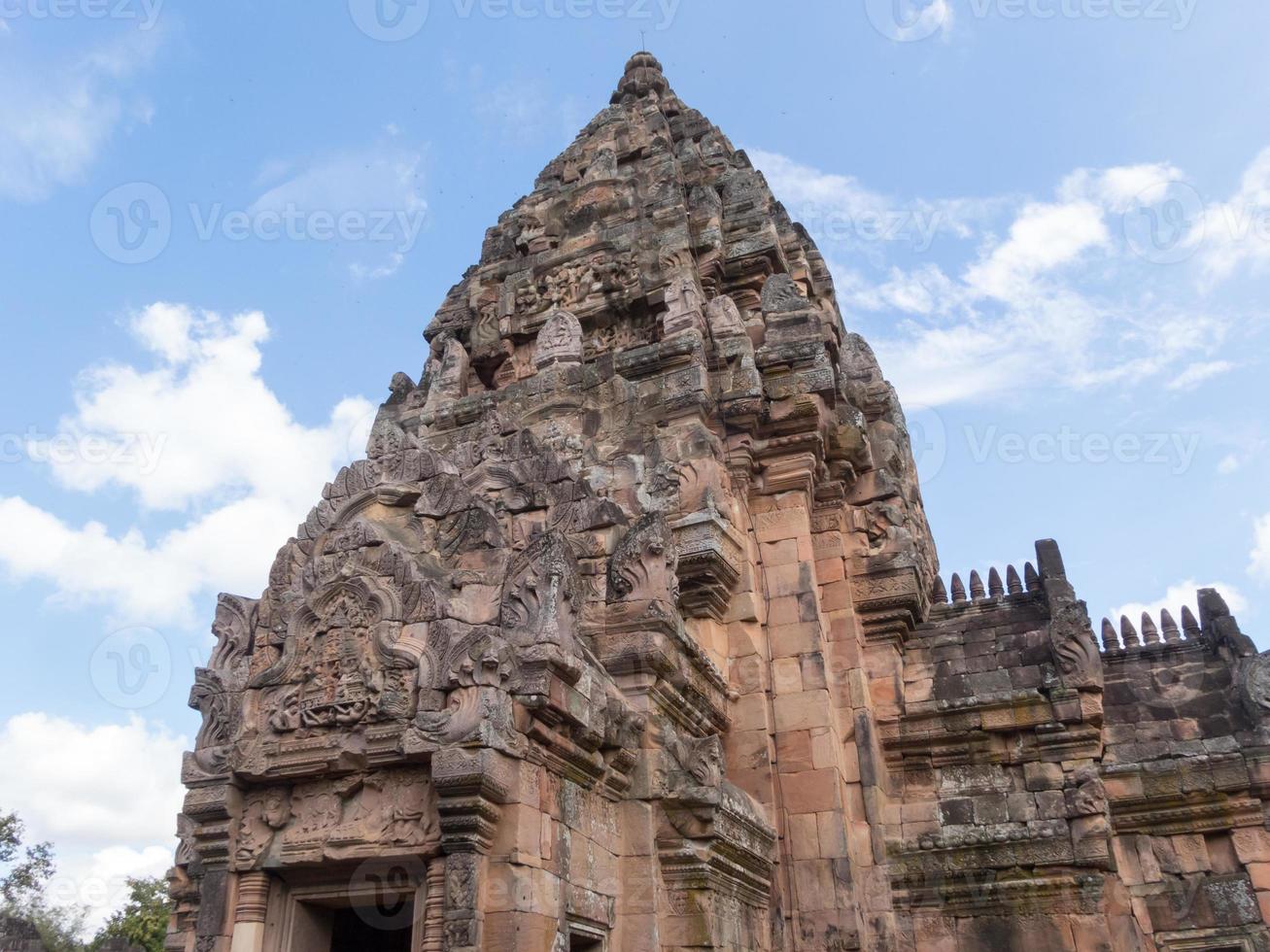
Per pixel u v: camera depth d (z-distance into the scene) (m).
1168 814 16.89
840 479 18.42
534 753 9.71
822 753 14.84
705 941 10.93
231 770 10.02
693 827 11.38
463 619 10.52
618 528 13.16
